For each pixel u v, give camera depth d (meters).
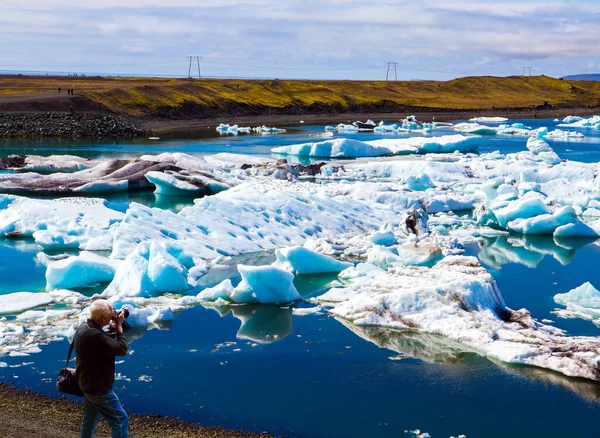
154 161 38.25
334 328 15.56
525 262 22.28
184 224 23.12
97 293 17.78
